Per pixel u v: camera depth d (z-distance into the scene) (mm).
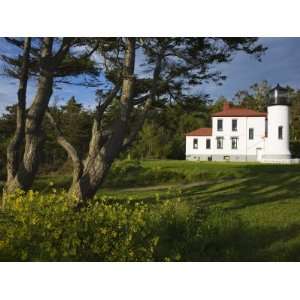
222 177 26375
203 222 8695
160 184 24766
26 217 5766
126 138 14000
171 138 58250
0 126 35125
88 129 37719
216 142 55438
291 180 23578
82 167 13562
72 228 5906
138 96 15516
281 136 47094
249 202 16234
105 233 6211
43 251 5570
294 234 10125
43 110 13016
